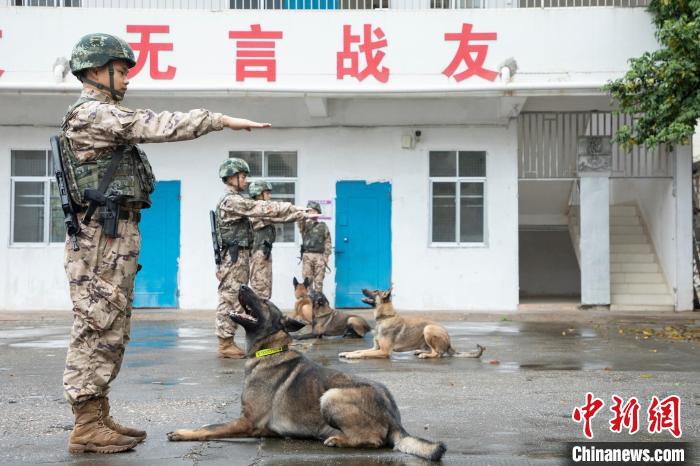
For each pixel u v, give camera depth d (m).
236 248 9.10
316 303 11.77
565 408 6.00
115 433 4.64
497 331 12.25
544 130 16.31
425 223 16.00
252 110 15.98
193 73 15.11
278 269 16.09
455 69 15.03
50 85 14.90
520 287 19.70
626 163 16.05
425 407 6.03
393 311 9.44
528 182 17.80
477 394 6.60
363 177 16.11
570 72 14.98
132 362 8.73
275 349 4.99
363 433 4.68
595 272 15.72
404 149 16.06
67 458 4.44
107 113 4.43
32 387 7.03
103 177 4.48
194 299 16.12
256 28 15.11
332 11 15.10
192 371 8.02
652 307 15.87
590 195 15.73
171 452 4.59
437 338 9.16
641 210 17.77
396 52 15.09
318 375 4.89
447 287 16.00
